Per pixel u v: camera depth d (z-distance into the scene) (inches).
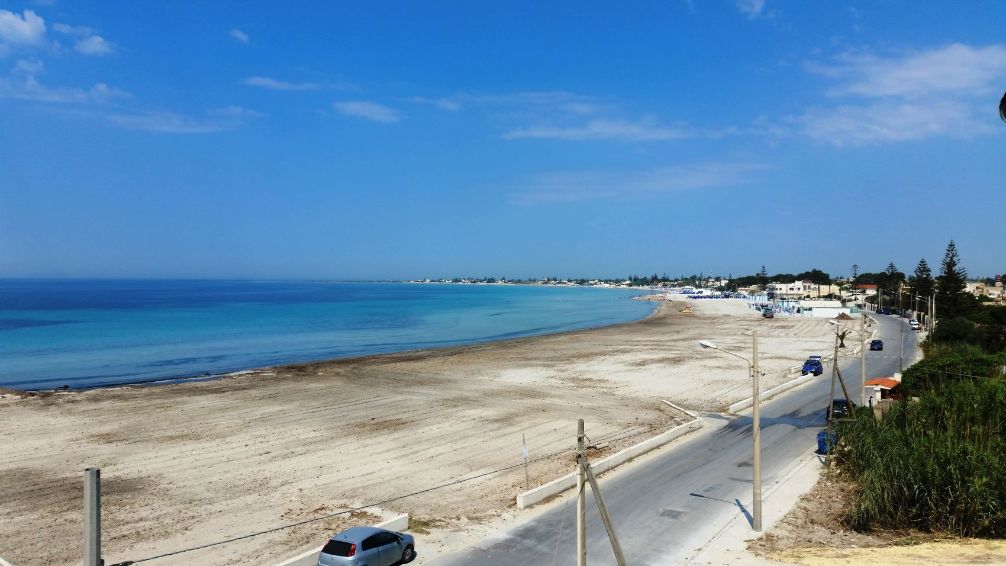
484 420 1809.8
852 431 1264.8
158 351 3639.3
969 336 3243.1
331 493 1185.4
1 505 1127.0
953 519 947.3
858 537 943.7
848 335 4483.3
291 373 2758.4
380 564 805.2
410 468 1344.7
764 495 1136.8
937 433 1219.9
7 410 1939.0
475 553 889.5
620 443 1546.5
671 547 908.6
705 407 1998.0
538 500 1112.2
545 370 2851.9
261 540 956.0
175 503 1130.7
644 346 3887.8
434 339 4520.2
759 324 5698.8
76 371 2888.8
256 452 1472.7
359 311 7672.2
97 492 514.3
